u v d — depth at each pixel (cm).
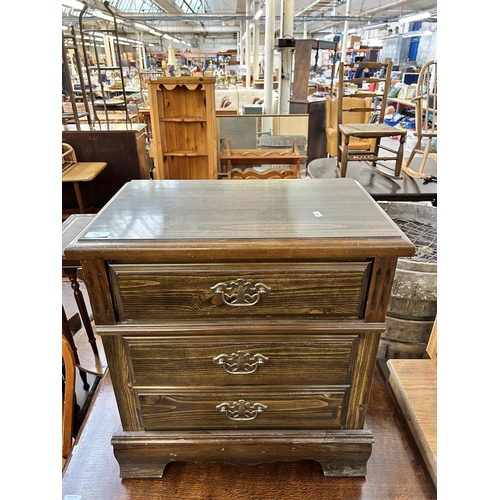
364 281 79
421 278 128
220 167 338
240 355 87
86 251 74
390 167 286
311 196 100
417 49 970
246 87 868
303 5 1171
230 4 1084
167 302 81
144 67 1295
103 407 120
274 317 83
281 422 96
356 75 857
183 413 95
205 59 1888
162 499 96
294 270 78
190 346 86
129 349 86
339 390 92
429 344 134
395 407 122
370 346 86
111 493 97
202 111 311
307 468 104
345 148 241
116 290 80
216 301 80
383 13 1186
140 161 332
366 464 101
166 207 92
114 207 92
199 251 74
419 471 102
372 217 86
